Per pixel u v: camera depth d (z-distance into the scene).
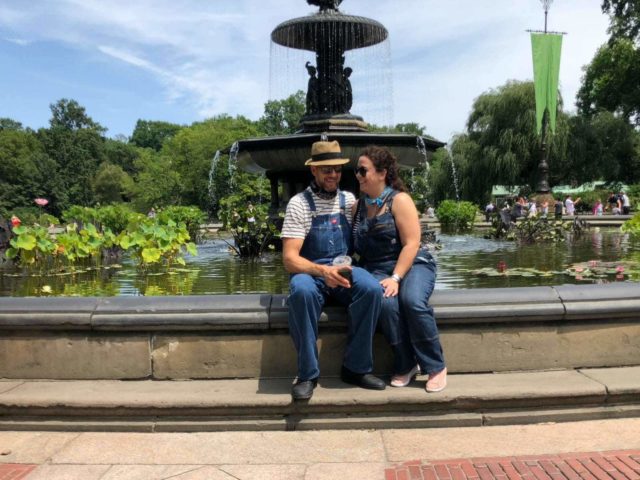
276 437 2.97
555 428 2.98
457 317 3.34
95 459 2.74
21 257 7.41
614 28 40.16
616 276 6.49
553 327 3.43
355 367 3.22
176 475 2.55
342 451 2.77
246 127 58.31
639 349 3.50
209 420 3.09
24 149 75.19
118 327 3.37
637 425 2.99
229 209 9.55
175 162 58.53
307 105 11.59
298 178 10.96
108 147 101.94
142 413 3.10
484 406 3.07
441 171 37.91
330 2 11.33
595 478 2.39
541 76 24.30
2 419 3.15
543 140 25.78
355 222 3.50
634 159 39.88
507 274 6.76
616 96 42.94
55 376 3.45
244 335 3.41
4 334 3.45
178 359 3.42
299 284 3.12
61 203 75.62
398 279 3.27
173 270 7.54
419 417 3.05
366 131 11.34
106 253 9.86
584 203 43.88
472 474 2.47
